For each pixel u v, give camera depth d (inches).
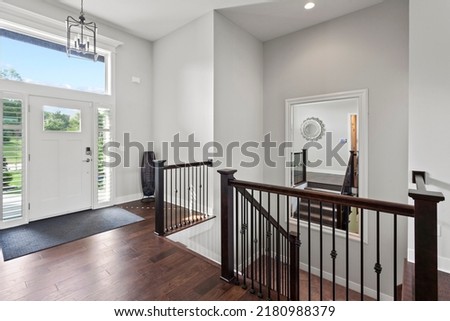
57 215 141.9
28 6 124.0
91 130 155.3
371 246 138.9
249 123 174.2
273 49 180.5
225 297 74.0
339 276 150.4
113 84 163.3
